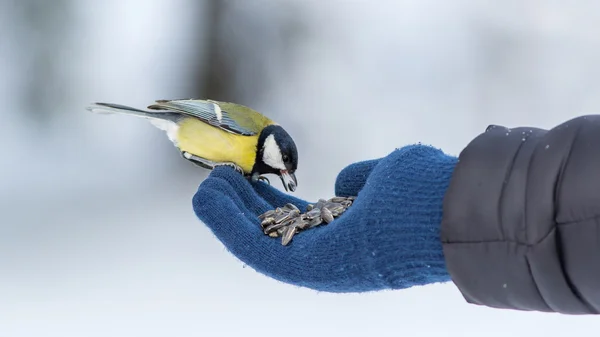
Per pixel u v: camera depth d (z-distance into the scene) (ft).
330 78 30.32
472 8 29.96
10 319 17.47
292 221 10.83
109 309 17.99
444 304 17.56
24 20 31.68
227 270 20.45
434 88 29.53
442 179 8.53
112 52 32.01
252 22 31.14
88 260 21.45
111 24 32.17
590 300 6.66
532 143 7.23
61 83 31.73
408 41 30.25
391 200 8.88
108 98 31.58
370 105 29.09
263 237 10.72
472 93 28.91
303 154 28.17
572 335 15.75
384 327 16.60
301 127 28.94
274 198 13.55
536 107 28.25
